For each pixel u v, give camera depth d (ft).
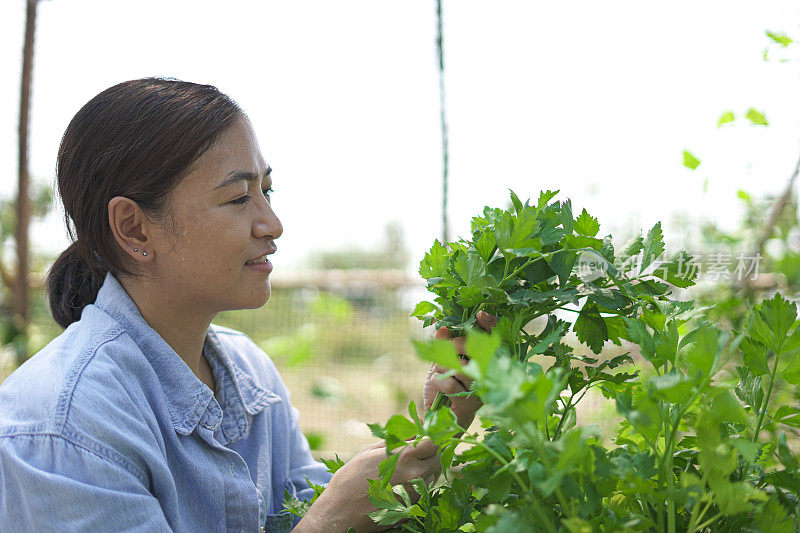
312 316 12.36
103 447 2.45
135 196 2.76
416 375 12.14
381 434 1.86
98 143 2.81
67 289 3.22
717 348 1.66
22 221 8.89
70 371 2.60
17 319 9.02
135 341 2.89
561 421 2.23
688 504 1.69
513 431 1.81
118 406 2.58
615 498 1.96
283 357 12.64
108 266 2.98
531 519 1.64
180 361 2.92
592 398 6.93
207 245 2.78
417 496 2.62
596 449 1.71
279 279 12.20
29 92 8.51
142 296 2.96
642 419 1.58
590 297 2.33
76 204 2.90
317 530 2.63
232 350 3.54
